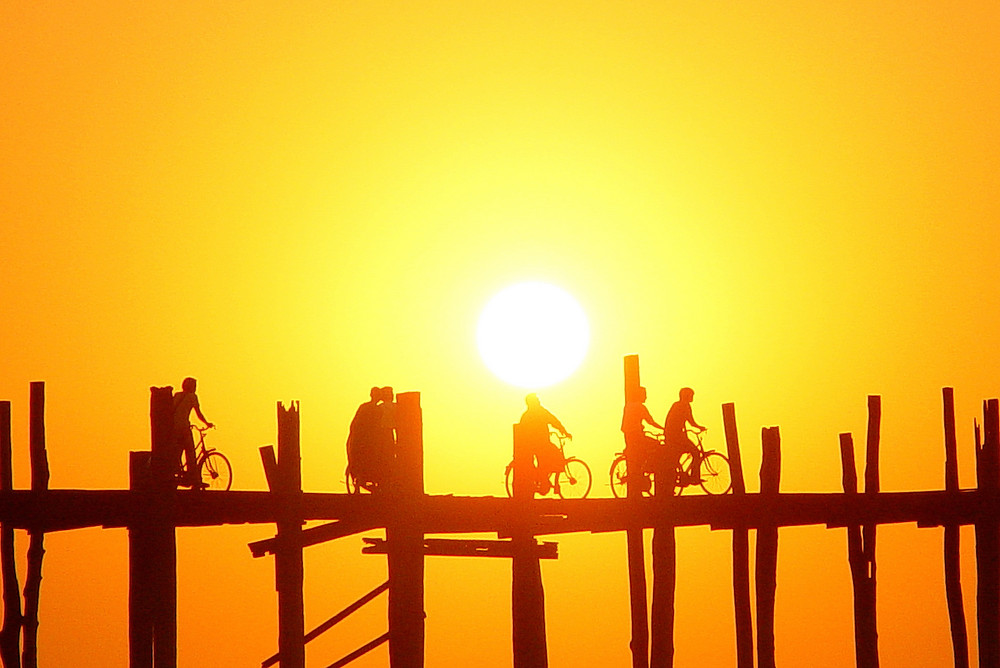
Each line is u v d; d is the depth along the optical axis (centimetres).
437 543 7288
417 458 6969
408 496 6925
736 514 7556
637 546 7488
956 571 8069
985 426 8062
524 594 7150
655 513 7494
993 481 7988
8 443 7094
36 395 6881
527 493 7512
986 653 7994
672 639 7438
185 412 7412
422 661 6900
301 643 6788
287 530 6794
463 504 7112
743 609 7550
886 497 7788
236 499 6731
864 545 7819
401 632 6856
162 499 6594
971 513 7956
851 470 7856
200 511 6681
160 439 6638
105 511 6581
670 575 7462
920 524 7975
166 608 6531
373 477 7344
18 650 7019
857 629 7794
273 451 6981
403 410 6988
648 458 7631
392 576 6906
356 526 6894
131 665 6612
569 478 8562
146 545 6588
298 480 6844
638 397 7688
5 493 6525
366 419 7425
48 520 6619
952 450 7962
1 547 7131
